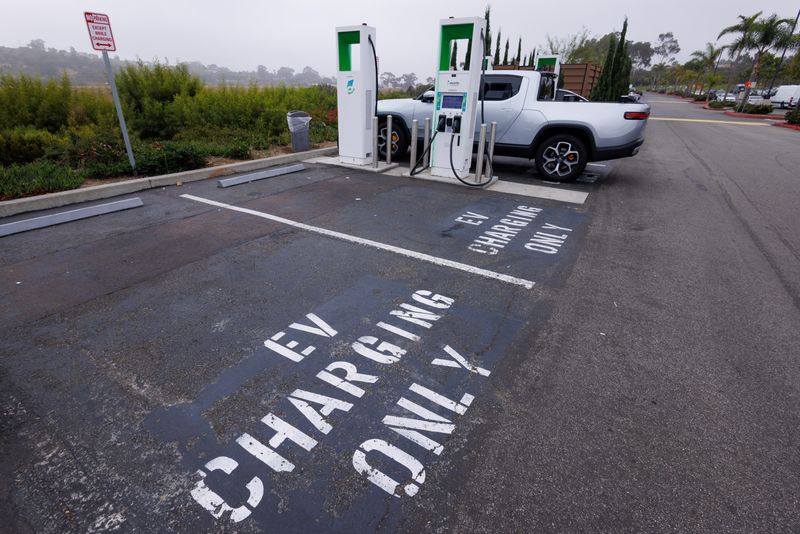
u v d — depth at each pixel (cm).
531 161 988
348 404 244
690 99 5819
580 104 734
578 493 196
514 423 234
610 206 637
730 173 900
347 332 310
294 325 317
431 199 647
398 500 191
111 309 334
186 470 203
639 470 208
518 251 461
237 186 700
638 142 727
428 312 338
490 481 201
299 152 936
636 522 183
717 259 452
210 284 375
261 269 405
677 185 782
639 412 244
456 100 705
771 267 435
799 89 3459
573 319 334
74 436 220
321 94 1521
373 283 382
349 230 511
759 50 3225
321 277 391
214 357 281
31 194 577
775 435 229
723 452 219
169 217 543
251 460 209
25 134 820
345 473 203
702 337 315
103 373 264
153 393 249
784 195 718
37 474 200
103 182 654
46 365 271
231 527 178
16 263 410
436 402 247
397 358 284
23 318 321
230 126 1084
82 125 993
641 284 394
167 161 723
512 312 342
